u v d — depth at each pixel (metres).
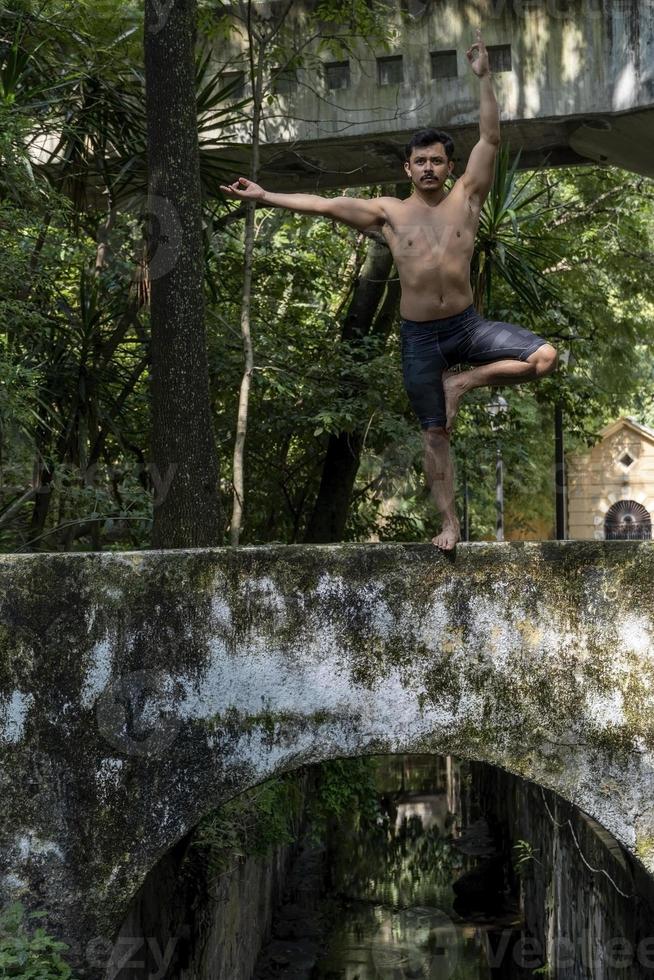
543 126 9.03
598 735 5.04
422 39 8.95
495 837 13.91
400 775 20.33
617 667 5.04
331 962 9.67
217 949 7.55
